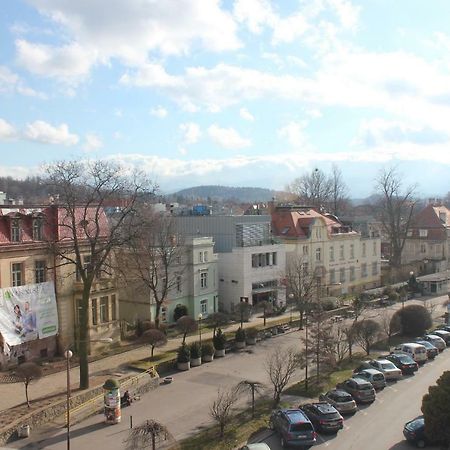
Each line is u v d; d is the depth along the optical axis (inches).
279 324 2345.0
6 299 1546.5
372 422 1307.8
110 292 1910.7
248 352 1972.2
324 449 1151.0
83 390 1429.6
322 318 1856.5
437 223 4136.3
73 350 1768.0
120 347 1920.5
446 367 1803.6
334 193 5128.0
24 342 1612.9
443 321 2534.5
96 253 1567.4
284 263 2807.6
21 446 1157.1
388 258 4293.8
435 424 1115.3
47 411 1290.6
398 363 1740.9
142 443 1071.6
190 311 2425.0
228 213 3467.0
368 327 1967.3
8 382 1491.1
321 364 1748.3
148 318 2234.3
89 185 1648.6
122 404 1414.9
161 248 2197.3
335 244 3176.7
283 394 1488.7
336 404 1354.6
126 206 1786.4
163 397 1481.3
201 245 2466.8
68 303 1768.0
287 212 3075.8
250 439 1197.7
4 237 1583.4
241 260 2576.3
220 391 1515.7
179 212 3157.0
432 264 4003.4
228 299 2635.3
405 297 3120.1
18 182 4694.9
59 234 1737.2
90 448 1144.8
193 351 1797.5
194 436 1192.2
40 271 1688.0
